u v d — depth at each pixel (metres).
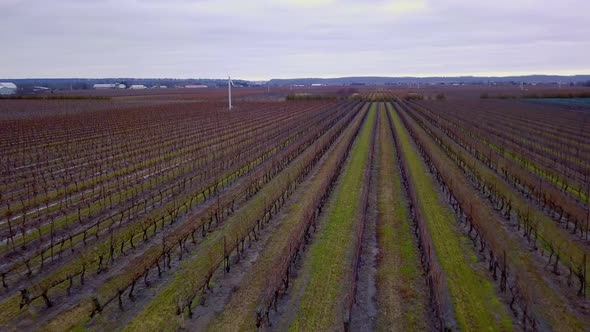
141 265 17.88
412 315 14.72
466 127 59.97
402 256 19.25
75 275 17.05
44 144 47.38
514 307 14.99
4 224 23.44
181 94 171.62
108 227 22.97
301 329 14.02
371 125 66.12
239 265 18.61
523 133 53.44
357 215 24.61
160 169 35.75
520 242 20.61
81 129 59.53
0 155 41.34
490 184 28.22
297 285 16.80
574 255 19.09
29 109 92.88
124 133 55.94
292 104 109.50
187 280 17.31
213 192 29.55
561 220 23.72
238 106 102.19
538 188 27.03
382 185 30.92
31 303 15.64
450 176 29.16
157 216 24.31
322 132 57.25
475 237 21.05
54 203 27.12
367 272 17.78
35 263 18.94
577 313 14.73
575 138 49.19
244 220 23.64
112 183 31.84
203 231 21.75
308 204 26.66
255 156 40.03
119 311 15.20
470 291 16.14
